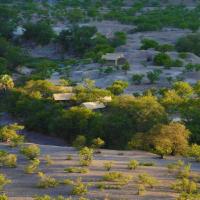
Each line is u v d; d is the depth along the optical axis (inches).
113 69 5408.5
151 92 4357.8
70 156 2755.9
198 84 4392.2
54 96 4133.9
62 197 2171.5
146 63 5713.6
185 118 3550.7
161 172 2564.0
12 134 3174.2
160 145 2955.2
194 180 2468.0
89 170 2561.5
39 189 2325.3
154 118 3440.0
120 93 4394.7
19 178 2466.8
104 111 3885.3
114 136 3368.6
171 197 2244.1
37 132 3823.8
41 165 2632.9
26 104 4062.5
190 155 2913.4
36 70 5748.0
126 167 2618.1
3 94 4566.9
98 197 2225.6
